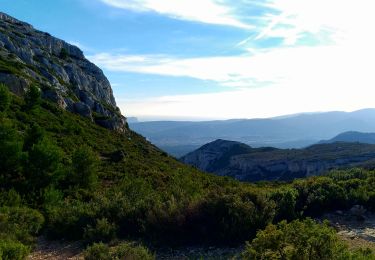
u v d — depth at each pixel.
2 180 21.70
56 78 74.12
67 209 15.22
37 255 11.66
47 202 19.25
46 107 53.38
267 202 12.76
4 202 17.53
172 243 11.48
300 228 7.38
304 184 16.12
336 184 16.30
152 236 11.90
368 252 7.68
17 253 9.73
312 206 14.16
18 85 54.94
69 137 44.47
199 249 11.04
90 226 12.58
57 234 13.41
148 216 12.47
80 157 26.88
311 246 7.14
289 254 7.25
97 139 51.03
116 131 66.81
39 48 85.31
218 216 11.98
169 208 12.62
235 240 11.33
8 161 23.19
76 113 63.66
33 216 14.75
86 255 10.01
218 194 13.15
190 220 11.88
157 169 43.97
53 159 23.70
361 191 15.08
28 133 29.55
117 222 13.13
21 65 64.75
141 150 57.44
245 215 11.81
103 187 29.36
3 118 37.56
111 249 10.96
